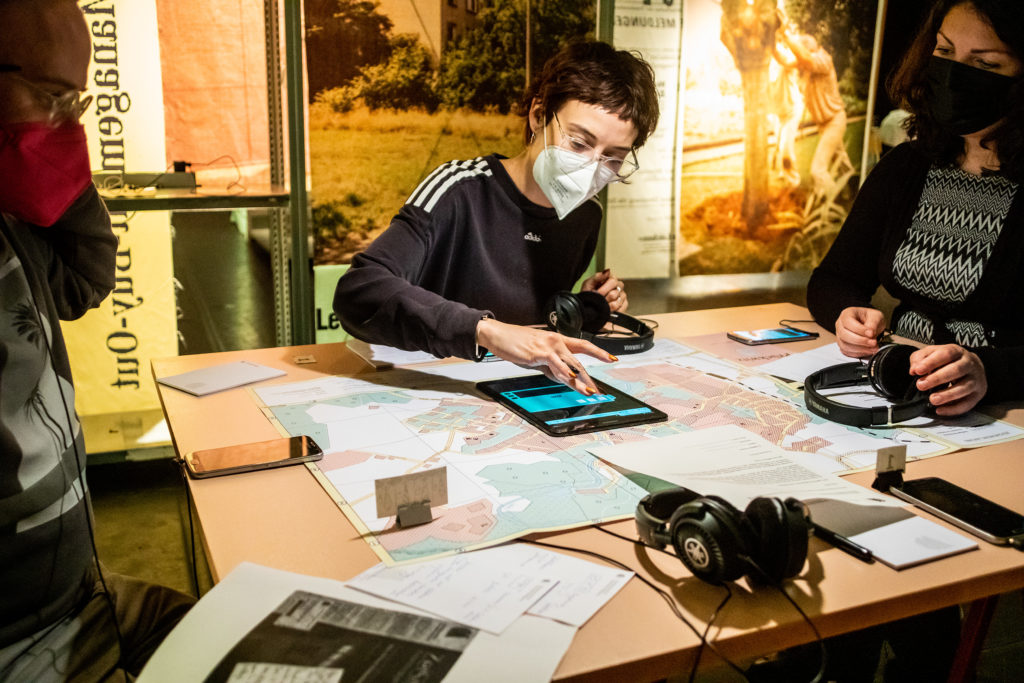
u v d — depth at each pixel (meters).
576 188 1.55
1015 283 1.69
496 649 0.71
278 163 2.88
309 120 2.87
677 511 0.82
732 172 3.53
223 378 1.49
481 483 1.04
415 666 0.68
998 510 0.99
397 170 3.04
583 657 0.71
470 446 1.17
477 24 3.00
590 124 1.48
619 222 3.42
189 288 2.96
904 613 0.83
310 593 0.79
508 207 1.74
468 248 1.74
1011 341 1.63
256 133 2.88
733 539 0.78
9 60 0.97
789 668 1.54
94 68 2.63
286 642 0.71
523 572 0.84
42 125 1.00
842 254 1.97
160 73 2.71
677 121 3.38
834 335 1.87
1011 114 1.55
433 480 0.95
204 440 1.19
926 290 1.84
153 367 1.57
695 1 3.29
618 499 1.00
